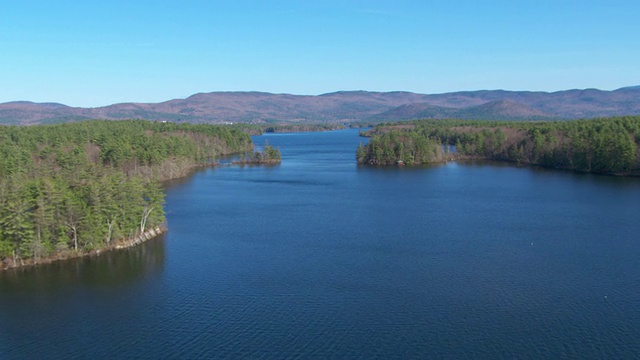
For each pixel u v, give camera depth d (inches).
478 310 3230.8
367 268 3981.3
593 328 2984.7
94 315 3262.8
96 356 2792.8
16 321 3201.3
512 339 2883.9
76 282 3772.1
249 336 2960.1
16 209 3976.4
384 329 3014.3
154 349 2849.4
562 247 4436.5
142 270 3998.5
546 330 2972.4
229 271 3959.2
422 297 3430.1
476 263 4060.0
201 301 3427.7
